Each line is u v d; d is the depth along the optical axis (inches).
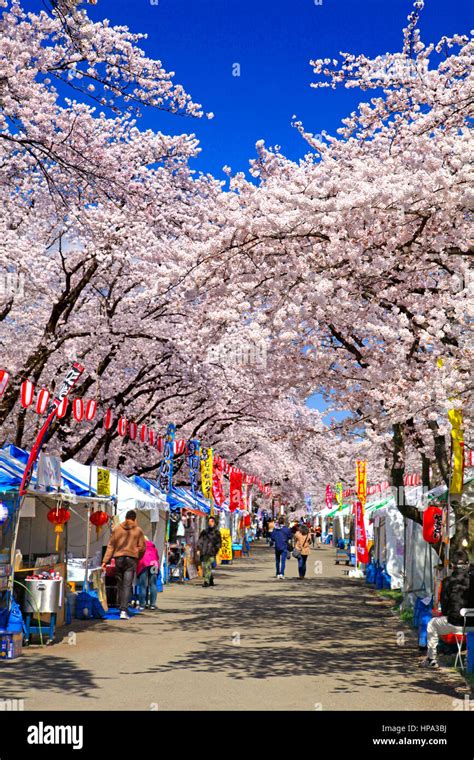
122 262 742.5
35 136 604.1
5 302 746.8
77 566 654.5
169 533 1064.2
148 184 728.3
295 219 418.0
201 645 497.0
